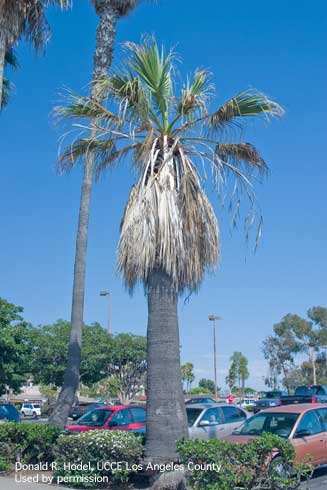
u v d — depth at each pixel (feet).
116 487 38.34
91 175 58.49
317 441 43.91
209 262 40.50
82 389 196.24
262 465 30.60
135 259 38.47
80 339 55.83
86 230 57.77
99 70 58.49
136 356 149.59
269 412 46.52
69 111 42.34
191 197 39.96
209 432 52.26
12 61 60.85
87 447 39.04
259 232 41.78
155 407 37.83
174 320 39.04
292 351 246.27
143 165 40.73
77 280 56.75
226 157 43.24
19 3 47.55
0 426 45.52
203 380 310.04
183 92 42.04
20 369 100.78
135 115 41.68
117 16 60.08
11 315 99.50
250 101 40.81
